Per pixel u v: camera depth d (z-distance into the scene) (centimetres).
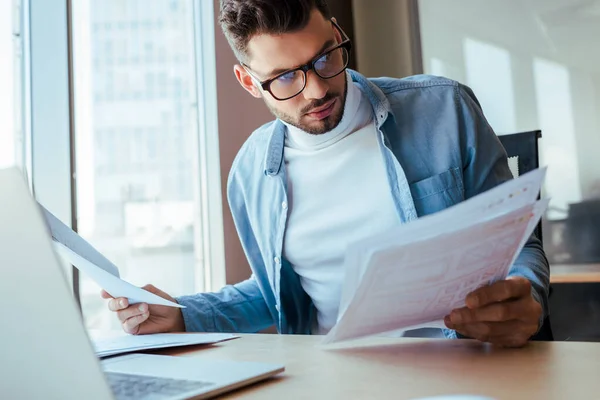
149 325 115
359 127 141
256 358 83
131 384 65
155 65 228
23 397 45
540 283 95
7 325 46
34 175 183
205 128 235
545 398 54
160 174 227
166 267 228
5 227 46
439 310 83
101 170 211
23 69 185
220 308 133
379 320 80
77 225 188
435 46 284
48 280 45
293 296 147
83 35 207
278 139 147
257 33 120
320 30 121
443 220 66
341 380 66
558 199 250
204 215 236
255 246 157
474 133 133
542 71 256
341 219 137
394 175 133
